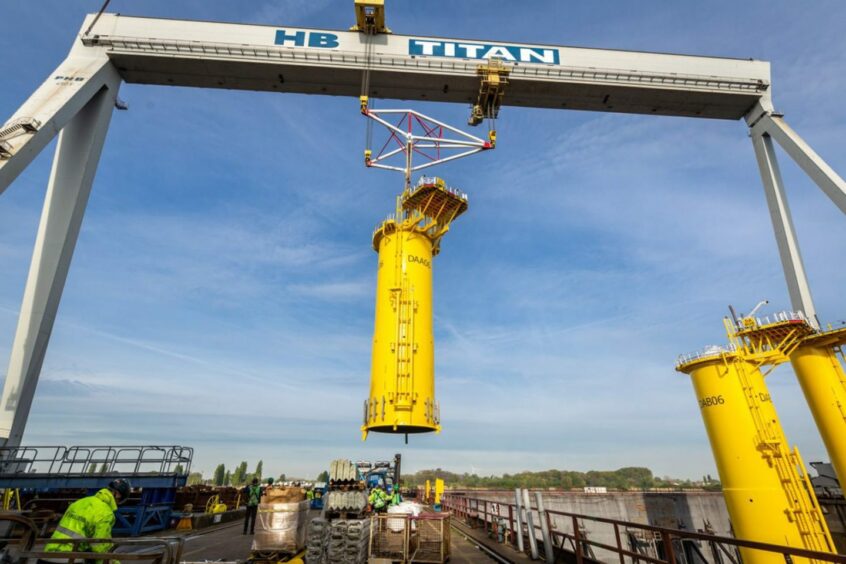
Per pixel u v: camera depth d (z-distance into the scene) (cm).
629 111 2602
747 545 550
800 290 2303
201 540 1574
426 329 1808
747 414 2336
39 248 1847
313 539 1023
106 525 540
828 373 2320
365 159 2369
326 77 2339
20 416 1670
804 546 2069
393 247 1934
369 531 1143
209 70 2264
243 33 2266
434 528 1212
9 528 521
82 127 2050
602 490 4966
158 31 2203
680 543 3497
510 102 2523
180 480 1842
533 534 1276
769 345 2448
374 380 1750
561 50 2438
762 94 2470
